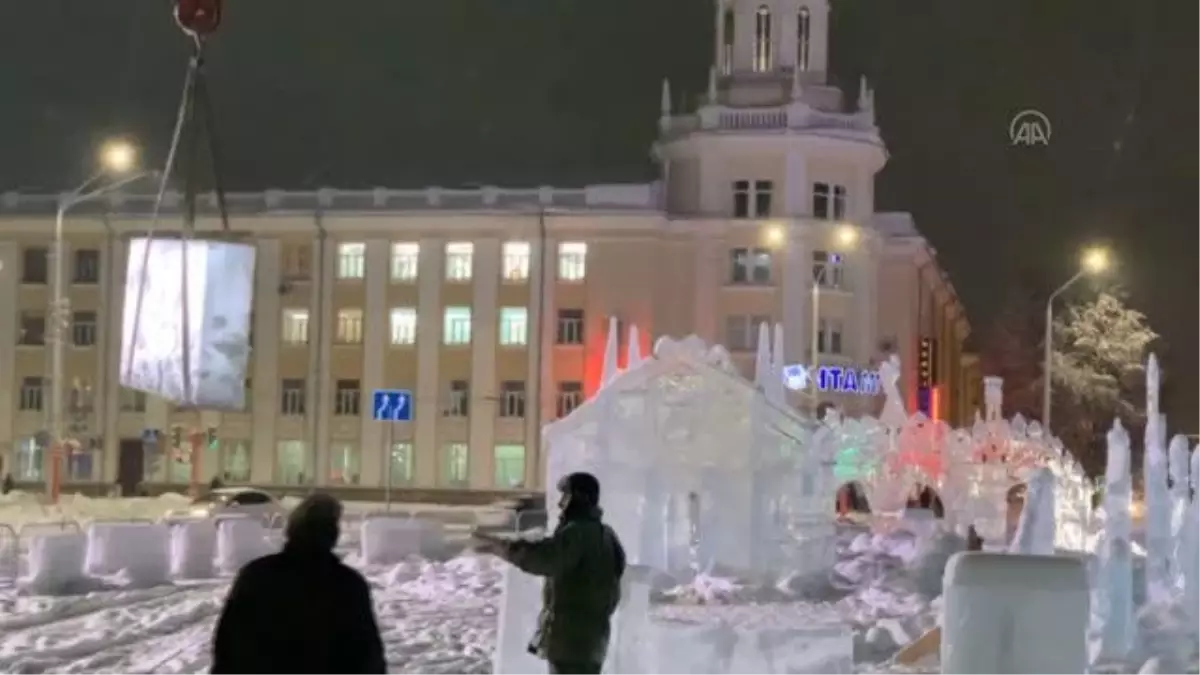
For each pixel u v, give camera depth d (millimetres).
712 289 76000
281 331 77750
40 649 18516
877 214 80875
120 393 77688
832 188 76875
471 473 76125
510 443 76125
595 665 10367
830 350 75750
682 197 78062
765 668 13289
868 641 18922
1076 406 93250
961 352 111812
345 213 77000
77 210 78375
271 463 77250
